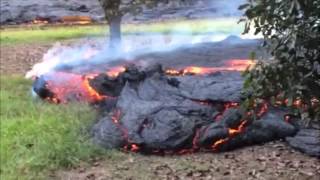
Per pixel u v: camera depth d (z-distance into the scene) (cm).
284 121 812
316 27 387
